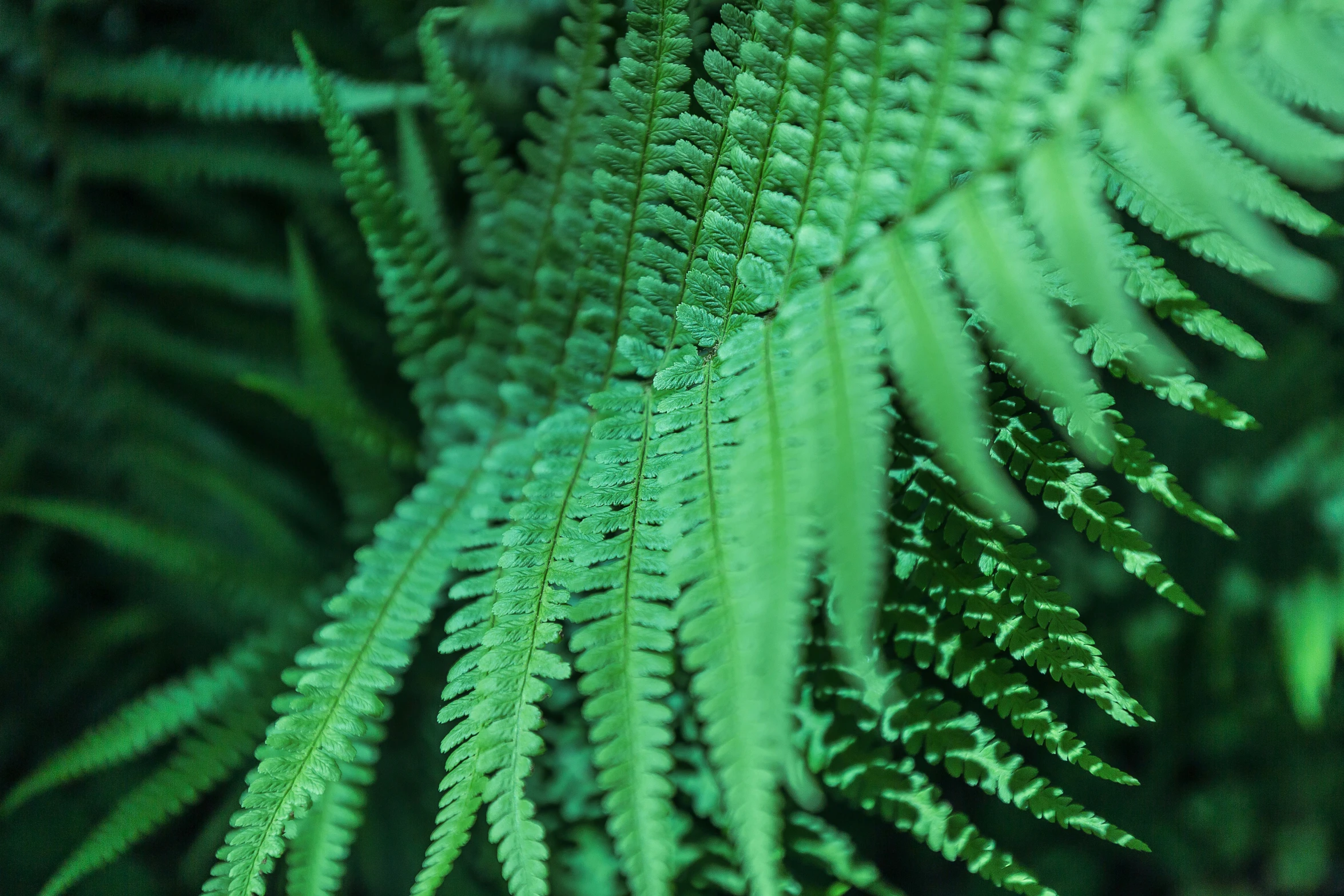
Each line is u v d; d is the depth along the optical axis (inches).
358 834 29.0
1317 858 30.7
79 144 30.2
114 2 29.7
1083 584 29.9
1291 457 29.5
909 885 31.1
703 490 23.5
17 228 30.7
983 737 24.6
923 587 24.6
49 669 30.6
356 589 25.1
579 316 25.4
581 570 24.0
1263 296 29.6
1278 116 22.4
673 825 26.1
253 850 23.7
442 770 28.6
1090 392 24.0
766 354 23.9
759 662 22.2
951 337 22.7
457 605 28.1
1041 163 22.9
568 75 25.2
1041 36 23.1
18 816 29.7
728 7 23.8
